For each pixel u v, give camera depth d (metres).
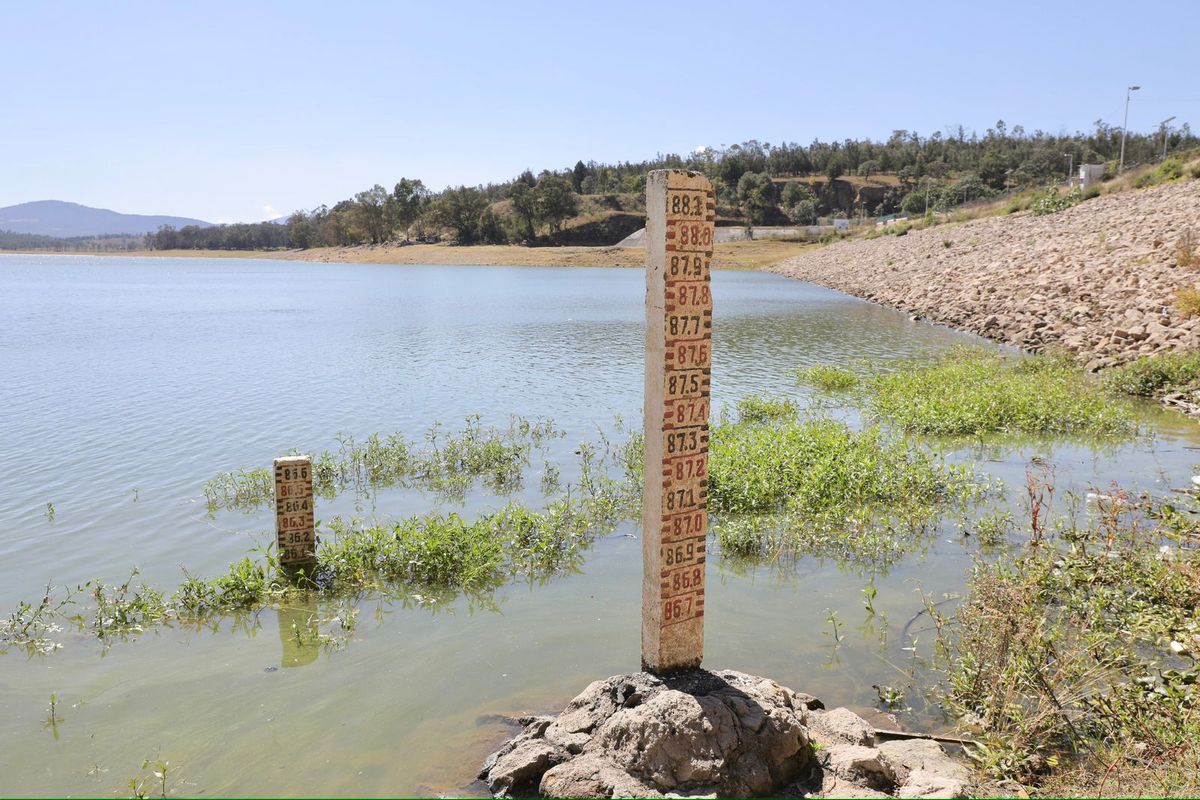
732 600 8.12
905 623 7.53
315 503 11.45
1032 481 8.88
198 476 12.52
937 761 5.29
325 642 7.33
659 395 5.33
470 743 5.70
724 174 150.62
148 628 7.65
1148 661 6.07
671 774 4.82
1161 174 45.84
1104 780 4.55
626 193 143.50
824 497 10.64
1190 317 19.70
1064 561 7.77
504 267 104.50
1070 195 51.25
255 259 164.12
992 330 28.11
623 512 10.80
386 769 5.43
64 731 5.96
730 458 11.69
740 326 33.16
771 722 5.07
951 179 123.81
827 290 55.16
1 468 12.90
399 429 15.95
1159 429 14.68
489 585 8.61
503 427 16.08
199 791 5.24
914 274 45.59
